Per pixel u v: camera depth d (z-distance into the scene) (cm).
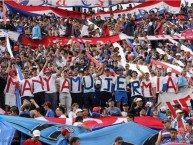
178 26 6762
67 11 7088
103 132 3656
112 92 4616
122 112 4191
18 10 7000
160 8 7338
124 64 5303
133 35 6438
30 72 4447
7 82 4359
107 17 7150
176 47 6009
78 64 5028
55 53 5138
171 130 3506
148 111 4300
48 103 4072
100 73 4609
